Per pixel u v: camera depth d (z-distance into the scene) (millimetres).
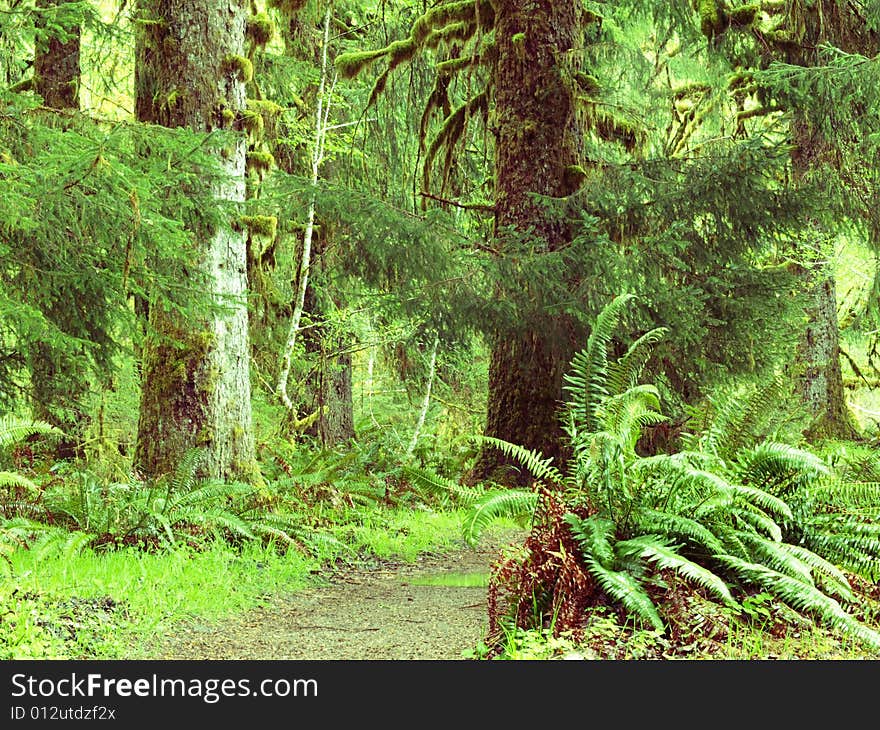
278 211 12805
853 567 5977
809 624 5414
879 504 6266
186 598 6449
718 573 5844
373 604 7023
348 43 16906
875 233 14781
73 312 8289
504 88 12953
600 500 6008
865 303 20484
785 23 15406
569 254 11906
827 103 13758
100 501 7973
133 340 8336
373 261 12555
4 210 6582
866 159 14594
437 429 21422
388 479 12680
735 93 16391
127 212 7141
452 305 12039
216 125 9953
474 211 16500
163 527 7848
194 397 9719
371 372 24047
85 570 6520
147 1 10133
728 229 12633
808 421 7973
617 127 14672
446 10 13734
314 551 8836
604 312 6922
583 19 14383
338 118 17031
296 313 15664
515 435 12492
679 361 12461
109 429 13578
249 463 10039
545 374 12406
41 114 7613
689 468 5648
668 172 12570
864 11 14656
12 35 8445
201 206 8328
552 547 5551
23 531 6992
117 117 12992
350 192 11891
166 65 9914
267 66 14406
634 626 5195
